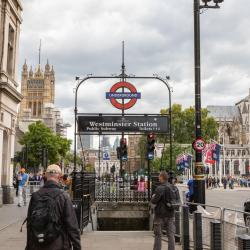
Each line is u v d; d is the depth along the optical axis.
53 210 5.09
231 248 8.62
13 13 26.14
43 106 176.88
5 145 26.14
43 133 87.31
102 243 12.30
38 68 180.62
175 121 127.44
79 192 14.66
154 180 18.02
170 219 10.05
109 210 20.14
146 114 18.23
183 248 11.36
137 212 20.09
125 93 18.83
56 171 5.46
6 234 13.72
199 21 16.19
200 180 15.62
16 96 26.27
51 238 5.00
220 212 9.65
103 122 18.08
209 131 132.00
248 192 56.12
